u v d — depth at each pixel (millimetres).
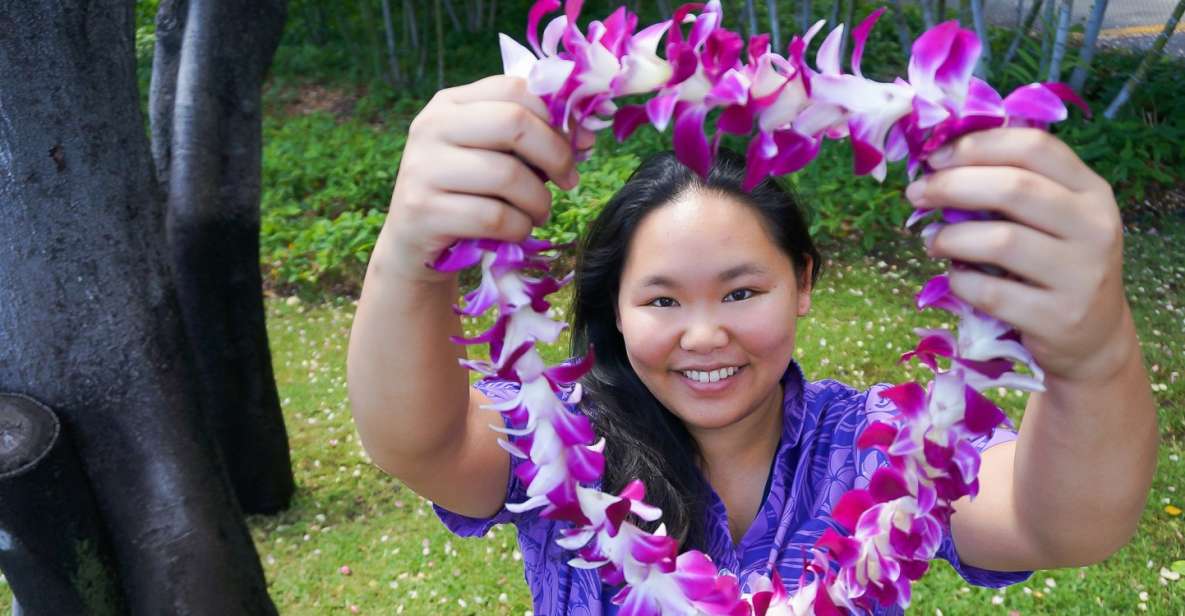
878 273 5609
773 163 843
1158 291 5242
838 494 1384
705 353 1240
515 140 856
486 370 952
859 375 4547
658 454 1396
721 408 1279
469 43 10070
